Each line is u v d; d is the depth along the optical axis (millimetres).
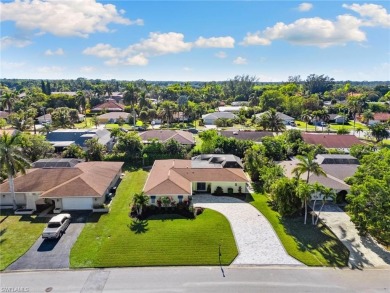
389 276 28344
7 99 118312
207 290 25891
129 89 132875
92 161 60406
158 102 169000
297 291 25953
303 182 39719
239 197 46875
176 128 109000
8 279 27109
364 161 44250
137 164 63000
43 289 25828
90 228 36469
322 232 36500
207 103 170750
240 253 31703
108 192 46719
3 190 42219
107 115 125938
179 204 41562
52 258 30312
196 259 30406
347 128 116188
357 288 26516
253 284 26797
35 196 41562
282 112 142625
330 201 46062
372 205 33812
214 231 35969
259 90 199000
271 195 44062
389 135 94688
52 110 125062
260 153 58250
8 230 36000
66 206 41406
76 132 78500
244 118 124062
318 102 147125
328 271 29000
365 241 34562
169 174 46406
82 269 28656
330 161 56844
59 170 46906
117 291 25641
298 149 67750
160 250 31859
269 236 35281
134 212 40438
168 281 27031
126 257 30531
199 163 54781
